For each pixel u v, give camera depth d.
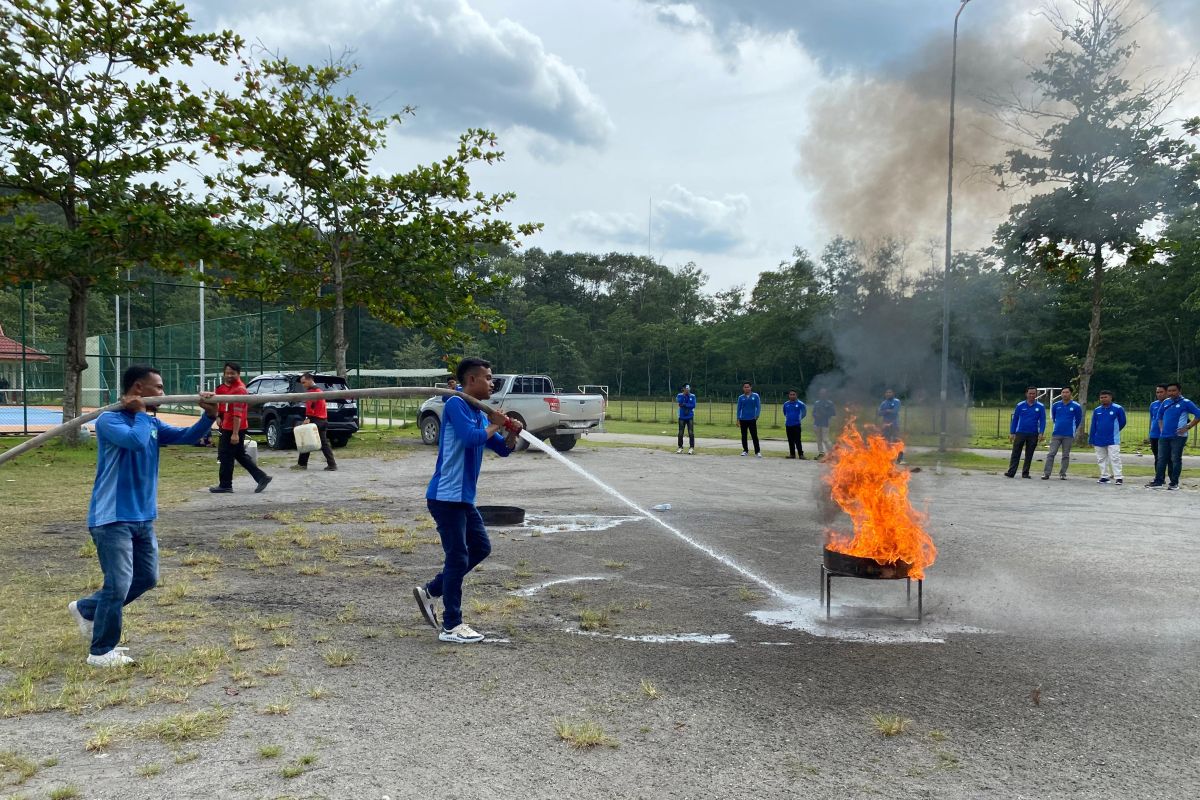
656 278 98.38
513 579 6.68
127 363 34.88
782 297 45.66
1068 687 4.25
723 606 5.89
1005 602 6.05
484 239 23.80
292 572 6.82
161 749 3.43
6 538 8.15
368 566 7.06
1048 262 23.47
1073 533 9.09
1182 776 3.24
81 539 8.10
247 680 4.26
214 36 17.45
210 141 19.83
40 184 16.30
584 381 78.38
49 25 16.17
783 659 4.70
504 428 5.13
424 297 23.03
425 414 20.94
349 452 18.78
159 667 4.41
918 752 3.45
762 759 3.37
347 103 21.58
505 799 3.01
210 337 33.88
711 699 4.05
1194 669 4.54
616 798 3.02
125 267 17.27
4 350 41.09
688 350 72.75
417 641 5.00
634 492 12.30
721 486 13.12
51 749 3.42
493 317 24.41
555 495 11.84
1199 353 57.00
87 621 4.59
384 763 3.30
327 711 3.86
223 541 8.05
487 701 4.00
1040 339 45.66
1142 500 12.01
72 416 17.22
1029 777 3.22
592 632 5.23
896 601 6.07
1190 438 24.77
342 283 22.36
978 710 3.93
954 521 9.95
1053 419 15.11
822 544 8.29
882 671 4.50
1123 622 5.52
